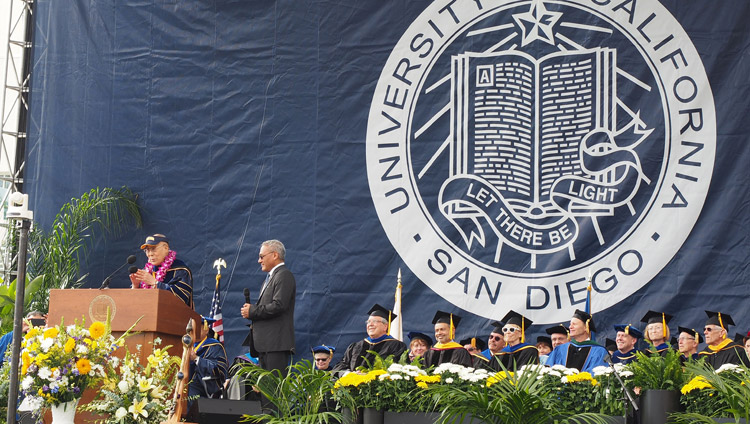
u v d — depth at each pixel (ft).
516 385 19.35
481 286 32.68
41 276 34.81
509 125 33.35
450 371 20.61
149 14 36.52
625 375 19.70
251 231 34.60
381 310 30.73
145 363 22.22
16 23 40.78
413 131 34.04
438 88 34.06
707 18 32.35
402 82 34.32
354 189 34.12
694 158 31.78
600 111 32.73
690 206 31.58
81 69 36.81
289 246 34.22
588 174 32.53
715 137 31.73
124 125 36.11
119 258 35.35
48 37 37.32
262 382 21.30
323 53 35.04
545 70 33.32
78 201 35.81
